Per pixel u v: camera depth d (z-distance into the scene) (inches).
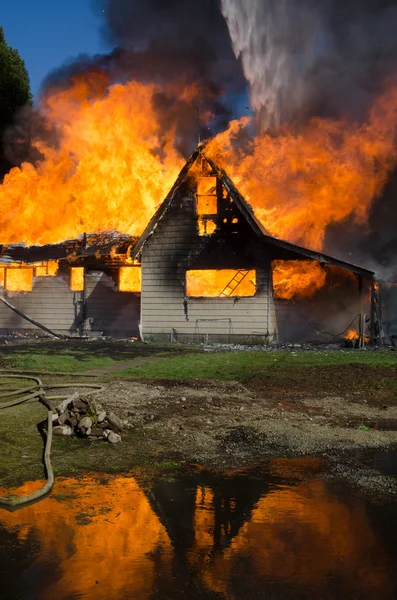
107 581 174.1
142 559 189.3
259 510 233.3
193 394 484.4
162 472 283.1
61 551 194.1
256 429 364.5
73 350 881.5
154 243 1112.8
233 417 402.3
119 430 349.4
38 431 354.6
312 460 306.7
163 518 224.1
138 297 1194.0
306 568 183.8
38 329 1243.8
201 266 1088.2
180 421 385.7
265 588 171.5
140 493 252.5
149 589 169.9
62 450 317.7
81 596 165.3
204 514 228.5
